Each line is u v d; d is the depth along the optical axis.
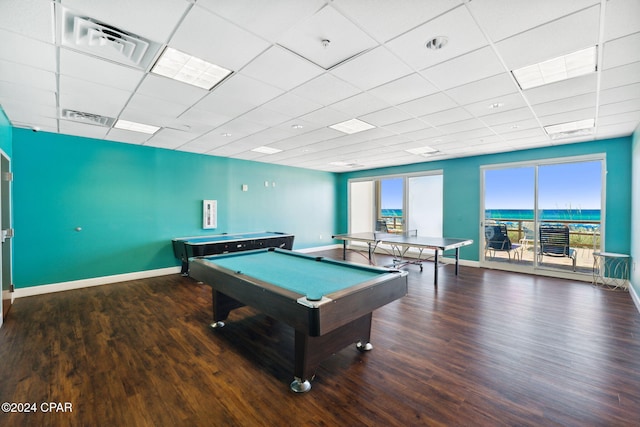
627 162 4.60
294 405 1.87
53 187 4.38
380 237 5.89
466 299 4.05
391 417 1.76
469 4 1.64
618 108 3.33
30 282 4.21
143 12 1.70
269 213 7.40
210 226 6.14
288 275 2.71
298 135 4.56
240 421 1.73
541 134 4.52
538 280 5.08
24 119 3.69
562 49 2.11
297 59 2.26
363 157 6.54
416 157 6.52
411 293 4.33
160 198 5.47
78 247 4.60
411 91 2.87
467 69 2.42
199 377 2.19
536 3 1.62
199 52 2.15
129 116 3.61
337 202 9.36
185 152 5.83
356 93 2.92
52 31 1.87
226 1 1.61
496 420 1.72
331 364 2.37
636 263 3.98
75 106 3.23
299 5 1.64
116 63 2.29
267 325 3.18
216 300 3.10
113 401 1.91
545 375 2.20
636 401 1.88
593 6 1.64
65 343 2.74
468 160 6.43
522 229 5.96
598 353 2.52
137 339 2.83
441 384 2.09
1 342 2.76
